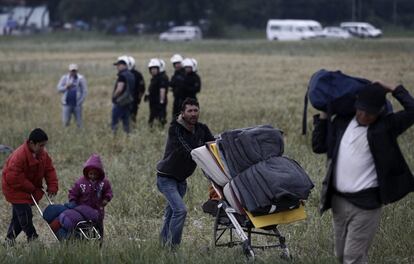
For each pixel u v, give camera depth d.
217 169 23.00
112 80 97.38
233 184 22.44
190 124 24.95
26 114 64.06
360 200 19.25
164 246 23.91
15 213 26.52
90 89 87.44
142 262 21.64
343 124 19.64
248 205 22.02
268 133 22.81
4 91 84.31
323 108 19.69
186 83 49.34
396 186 19.20
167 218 25.77
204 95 77.69
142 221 29.78
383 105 18.92
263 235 25.97
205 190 33.19
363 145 19.25
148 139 47.19
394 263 22.73
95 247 22.84
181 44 184.88
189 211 31.39
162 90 51.62
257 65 119.38
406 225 25.69
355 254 19.61
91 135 49.53
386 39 196.50
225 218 23.98
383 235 24.61
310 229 26.78
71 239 24.08
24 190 26.12
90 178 25.45
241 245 24.30
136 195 32.81
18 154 25.98
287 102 69.62
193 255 23.02
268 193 21.69
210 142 23.61
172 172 25.02
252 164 22.41
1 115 63.31
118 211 31.47
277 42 185.75
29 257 22.17
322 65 115.31
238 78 98.25
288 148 43.12
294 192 21.73
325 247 24.66
